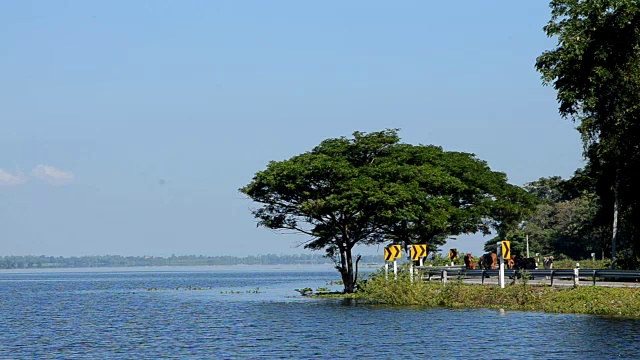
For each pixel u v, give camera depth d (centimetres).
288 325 6312
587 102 8444
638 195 8700
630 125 8444
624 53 8419
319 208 10081
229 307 8875
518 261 9312
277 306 8775
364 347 4797
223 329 6150
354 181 9950
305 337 5400
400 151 10938
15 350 5050
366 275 10269
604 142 8700
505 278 8212
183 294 12988
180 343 5266
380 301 8819
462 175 11306
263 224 10588
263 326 6300
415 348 4675
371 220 10500
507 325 5638
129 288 17100
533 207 12106
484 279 8725
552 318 5975
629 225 9131
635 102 8425
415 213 10031
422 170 10444
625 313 6044
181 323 6844
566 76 8731
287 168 10100
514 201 11931
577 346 4500
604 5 8381
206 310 8469
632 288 6525
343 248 10688
